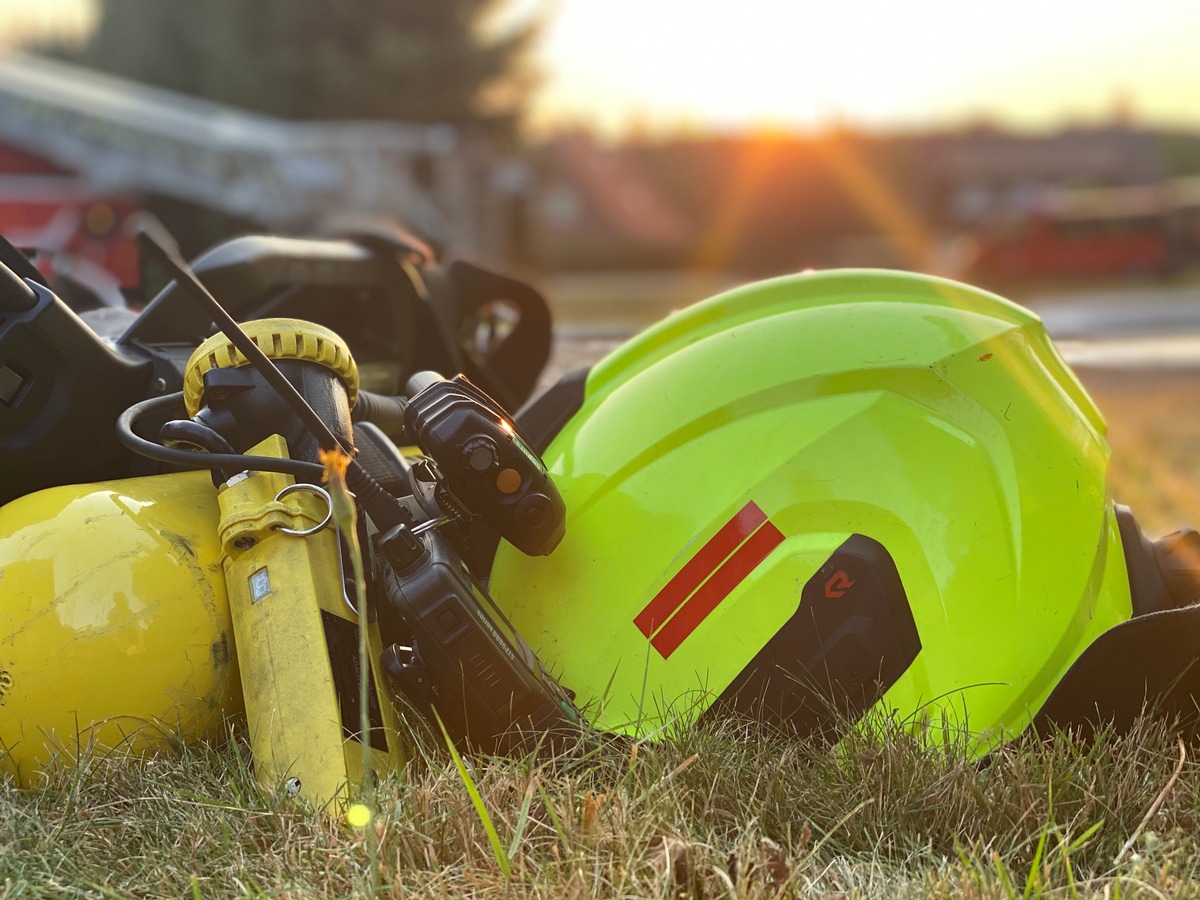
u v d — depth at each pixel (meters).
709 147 12.59
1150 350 3.56
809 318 0.82
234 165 6.28
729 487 0.78
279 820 0.67
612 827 0.65
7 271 0.75
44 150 6.34
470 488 0.73
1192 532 0.85
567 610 0.78
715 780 0.69
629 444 0.81
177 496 0.76
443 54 8.41
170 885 0.64
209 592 0.73
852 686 0.75
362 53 8.45
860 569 0.76
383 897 0.63
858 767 0.70
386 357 1.04
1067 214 9.03
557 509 0.75
